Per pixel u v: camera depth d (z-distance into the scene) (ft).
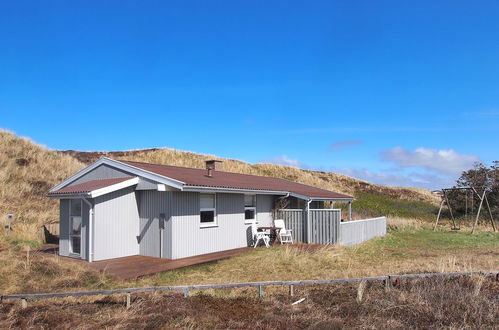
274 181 71.05
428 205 139.03
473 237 68.39
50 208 67.62
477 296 25.25
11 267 32.58
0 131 94.79
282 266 38.17
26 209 64.59
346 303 24.63
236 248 51.83
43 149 95.09
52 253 46.62
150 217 45.06
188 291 27.22
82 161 112.47
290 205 62.49
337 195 69.82
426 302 24.21
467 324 20.74
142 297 26.03
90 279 32.12
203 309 23.34
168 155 132.05
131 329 20.17
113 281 32.35
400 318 22.08
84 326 20.54
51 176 81.87
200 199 47.21
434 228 82.43
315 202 70.49
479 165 107.96
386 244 58.03
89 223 41.73
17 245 47.09
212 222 48.83
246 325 20.92
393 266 38.37
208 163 58.29
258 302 25.14
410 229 80.84
